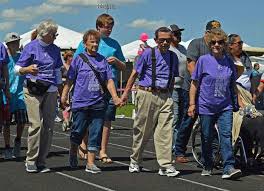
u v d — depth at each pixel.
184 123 8.95
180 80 9.19
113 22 8.76
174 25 9.30
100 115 7.84
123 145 11.45
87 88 7.68
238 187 7.05
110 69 7.83
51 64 7.74
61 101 7.79
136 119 7.77
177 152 9.05
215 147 8.20
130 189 6.85
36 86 7.62
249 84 8.31
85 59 7.70
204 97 7.51
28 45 7.73
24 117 9.09
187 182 7.32
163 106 7.69
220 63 7.45
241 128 8.06
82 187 6.94
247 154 8.12
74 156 8.25
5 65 8.69
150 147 11.04
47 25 7.63
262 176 7.84
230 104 7.52
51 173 7.86
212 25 8.41
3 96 8.84
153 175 7.79
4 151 9.30
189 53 8.52
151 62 7.59
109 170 8.16
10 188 6.86
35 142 7.75
